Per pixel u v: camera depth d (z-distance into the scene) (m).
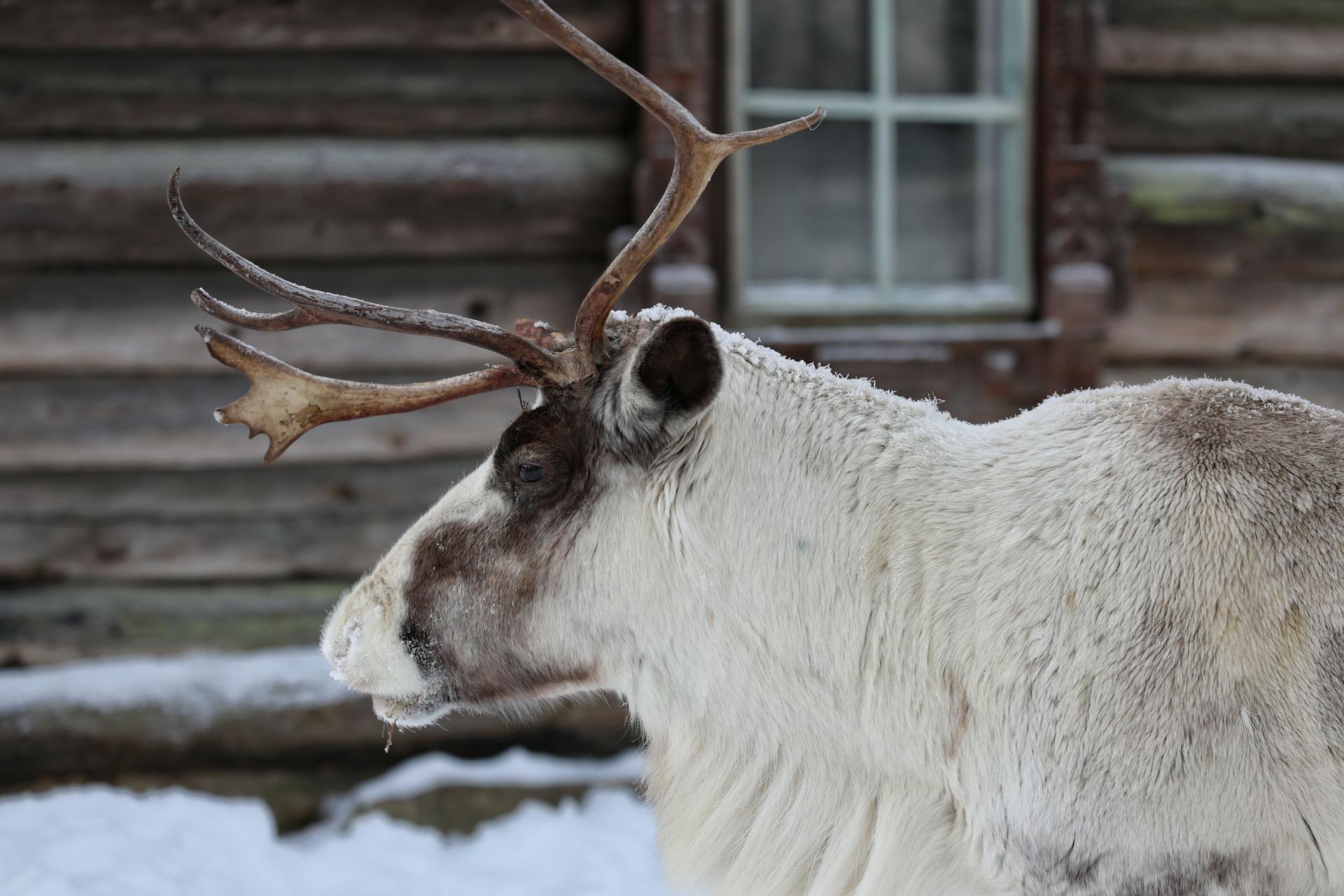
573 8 5.22
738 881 2.79
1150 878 2.37
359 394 2.68
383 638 2.75
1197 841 2.33
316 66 5.19
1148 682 2.36
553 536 2.69
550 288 5.36
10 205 4.98
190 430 5.18
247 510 5.30
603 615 2.70
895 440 2.71
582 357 2.63
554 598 2.71
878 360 5.20
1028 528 2.55
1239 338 5.67
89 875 4.18
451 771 5.14
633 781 5.18
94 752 4.96
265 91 5.16
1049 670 2.43
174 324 5.14
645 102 2.50
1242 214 5.54
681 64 5.03
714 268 5.29
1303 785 2.30
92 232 5.04
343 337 5.22
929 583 2.57
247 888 4.36
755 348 2.79
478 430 5.35
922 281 5.63
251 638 5.30
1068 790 2.40
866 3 5.47
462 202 5.22
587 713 5.34
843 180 5.51
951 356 5.25
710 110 5.11
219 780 5.14
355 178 5.16
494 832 4.93
